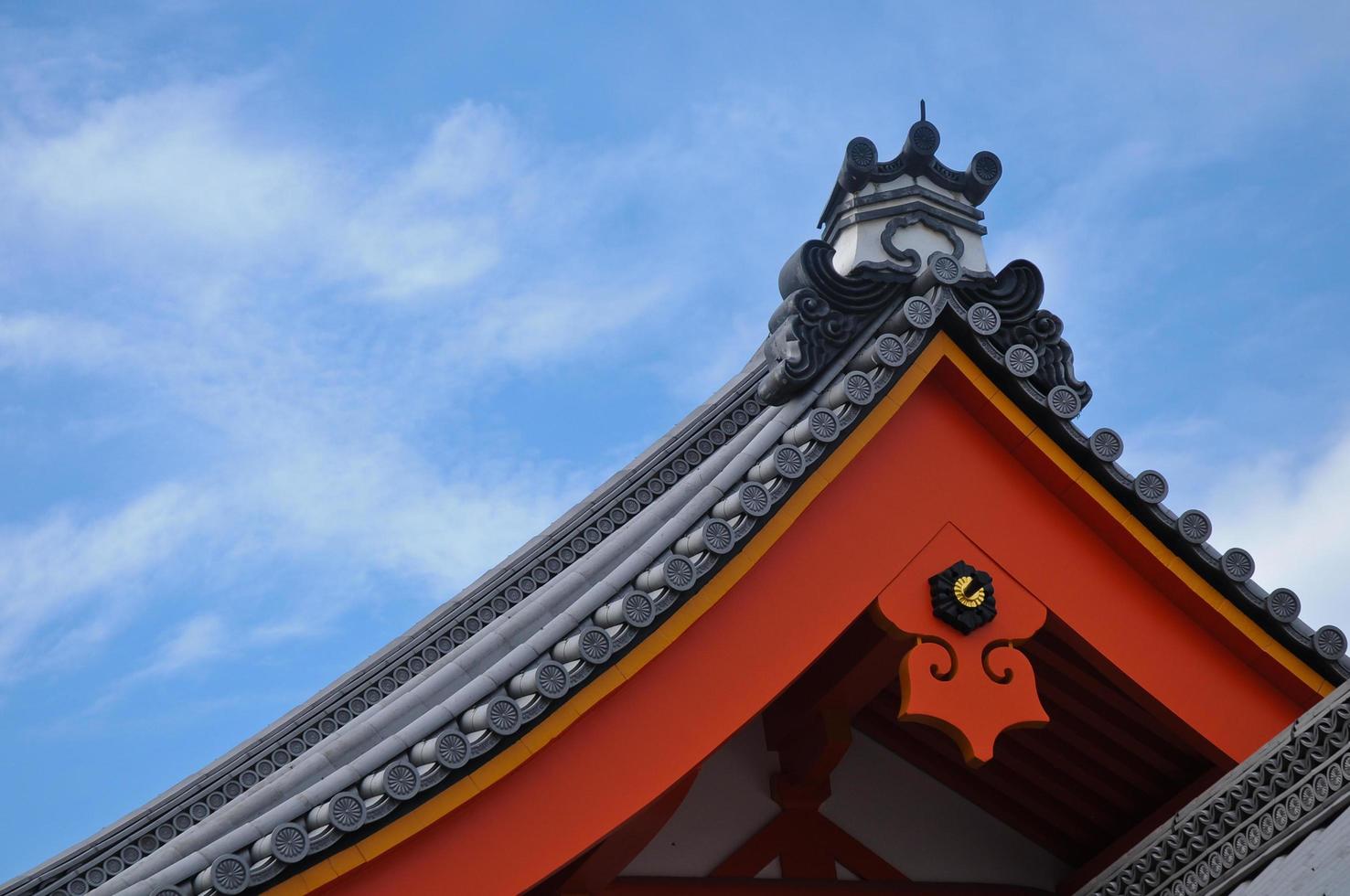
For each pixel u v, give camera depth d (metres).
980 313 8.02
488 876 6.73
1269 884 6.73
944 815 9.74
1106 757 9.20
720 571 7.41
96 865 12.30
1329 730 6.70
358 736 7.75
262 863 6.34
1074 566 8.18
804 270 8.03
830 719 8.98
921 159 8.39
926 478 8.06
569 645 7.13
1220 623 8.20
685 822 9.13
